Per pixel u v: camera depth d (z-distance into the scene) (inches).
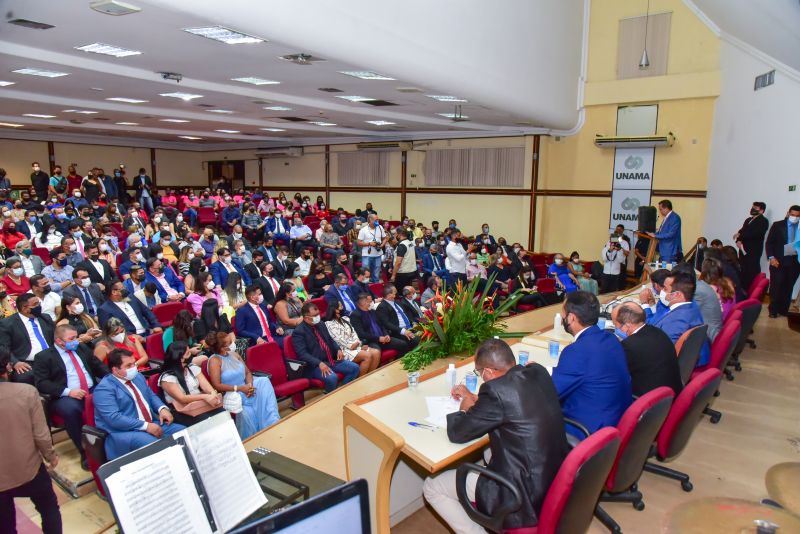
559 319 185.2
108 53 267.6
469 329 181.6
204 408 162.9
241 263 350.6
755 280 263.4
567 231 499.8
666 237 319.0
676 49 424.8
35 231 384.5
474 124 506.9
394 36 241.8
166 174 792.3
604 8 450.9
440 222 590.9
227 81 339.6
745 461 144.0
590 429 112.5
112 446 143.2
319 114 460.1
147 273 282.8
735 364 209.8
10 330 191.5
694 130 424.5
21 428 109.1
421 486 126.6
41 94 386.0
